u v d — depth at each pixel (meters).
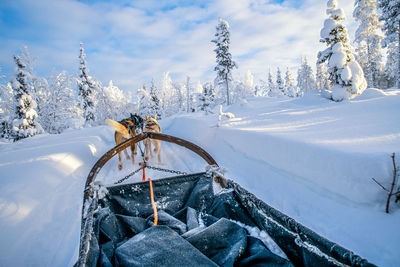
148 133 4.09
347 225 3.07
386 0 19.92
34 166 5.49
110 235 2.44
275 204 3.94
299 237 1.72
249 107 19.66
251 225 2.42
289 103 17.88
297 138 5.57
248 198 2.41
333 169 4.01
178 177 3.34
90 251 1.82
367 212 3.17
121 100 49.16
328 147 4.55
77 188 5.14
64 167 6.12
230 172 5.64
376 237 2.73
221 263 1.98
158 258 1.91
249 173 5.37
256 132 6.77
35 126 17.41
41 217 3.62
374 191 3.34
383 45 21.20
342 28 15.15
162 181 3.25
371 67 31.64
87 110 27.59
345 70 14.52
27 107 16.91
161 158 7.60
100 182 2.97
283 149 5.31
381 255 2.50
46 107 21.73
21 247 2.89
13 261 2.67
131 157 7.64
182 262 1.87
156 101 47.34
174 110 61.31
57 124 21.67
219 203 2.91
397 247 2.52
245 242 2.11
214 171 3.36
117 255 2.04
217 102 45.25
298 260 1.81
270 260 1.83
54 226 3.47
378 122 6.40
